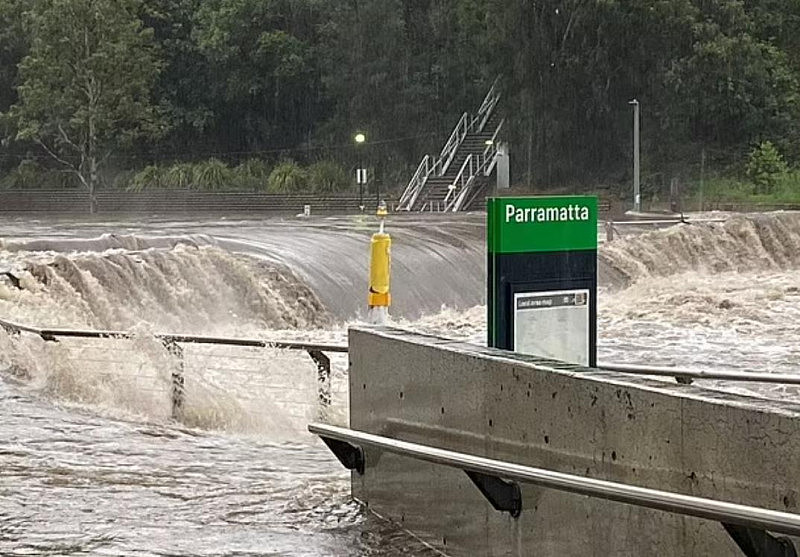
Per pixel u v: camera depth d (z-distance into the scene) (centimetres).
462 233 5403
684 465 646
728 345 3002
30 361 1886
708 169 10481
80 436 1391
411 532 902
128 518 970
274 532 917
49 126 11269
